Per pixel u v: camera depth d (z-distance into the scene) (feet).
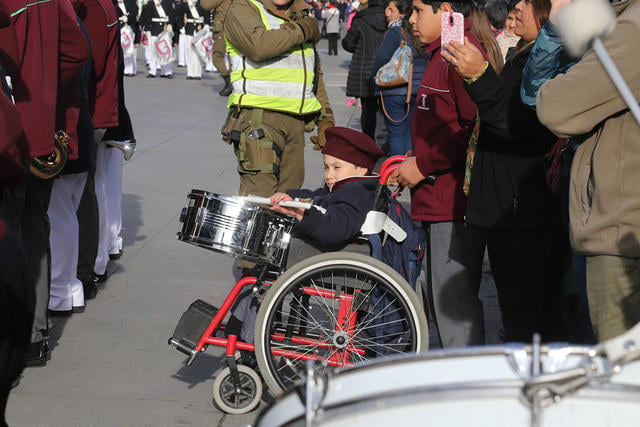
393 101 50.16
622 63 17.08
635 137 17.62
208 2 81.05
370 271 22.98
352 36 60.18
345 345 23.58
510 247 23.15
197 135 70.13
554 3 19.45
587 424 9.62
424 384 10.44
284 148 33.42
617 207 17.79
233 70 33.01
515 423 9.68
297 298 23.88
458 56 21.48
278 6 32.45
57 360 28.17
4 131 17.56
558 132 18.06
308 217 23.27
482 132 22.84
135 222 44.93
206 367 27.91
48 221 27.91
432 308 25.17
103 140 34.94
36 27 25.62
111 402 25.34
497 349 11.08
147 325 31.42
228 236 23.18
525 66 20.45
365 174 25.17
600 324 18.42
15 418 24.20
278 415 11.09
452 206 24.06
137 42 115.65
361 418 9.94
